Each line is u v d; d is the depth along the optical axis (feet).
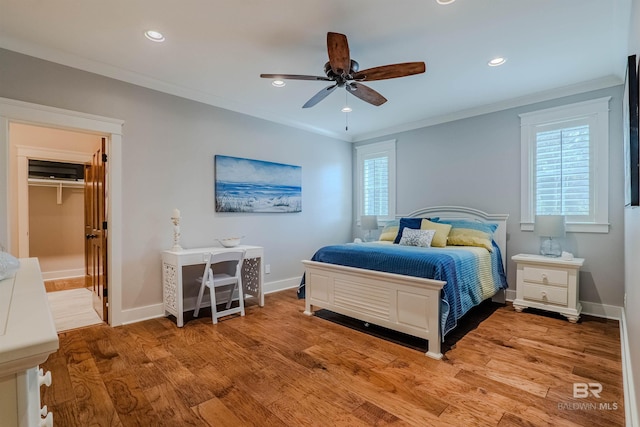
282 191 14.74
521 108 12.38
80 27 7.61
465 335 9.26
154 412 5.74
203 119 12.06
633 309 6.23
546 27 7.61
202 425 5.41
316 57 9.11
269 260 14.38
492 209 13.16
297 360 7.74
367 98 9.45
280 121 14.65
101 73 9.68
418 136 15.51
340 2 6.69
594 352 8.07
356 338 9.09
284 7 6.86
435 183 14.89
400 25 7.53
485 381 6.75
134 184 10.41
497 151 13.00
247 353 8.13
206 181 12.16
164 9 6.91
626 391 5.98
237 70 9.93
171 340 8.96
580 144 11.13
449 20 7.33
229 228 12.89
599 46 8.48
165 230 11.11
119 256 10.13
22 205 14.40
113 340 8.95
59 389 6.47
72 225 18.19
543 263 10.79
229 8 6.88
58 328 9.87
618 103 10.39
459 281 8.76
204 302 12.17
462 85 11.05
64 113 9.01
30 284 3.18
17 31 7.80
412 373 7.10
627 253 8.48
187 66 9.67
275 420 5.53
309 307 11.24
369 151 17.60
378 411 5.77
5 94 8.20
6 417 1.75
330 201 17.17
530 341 8.80
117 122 9.98
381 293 9.07
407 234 12.59
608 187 10.58
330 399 6.14
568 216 11.39
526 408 5.82
